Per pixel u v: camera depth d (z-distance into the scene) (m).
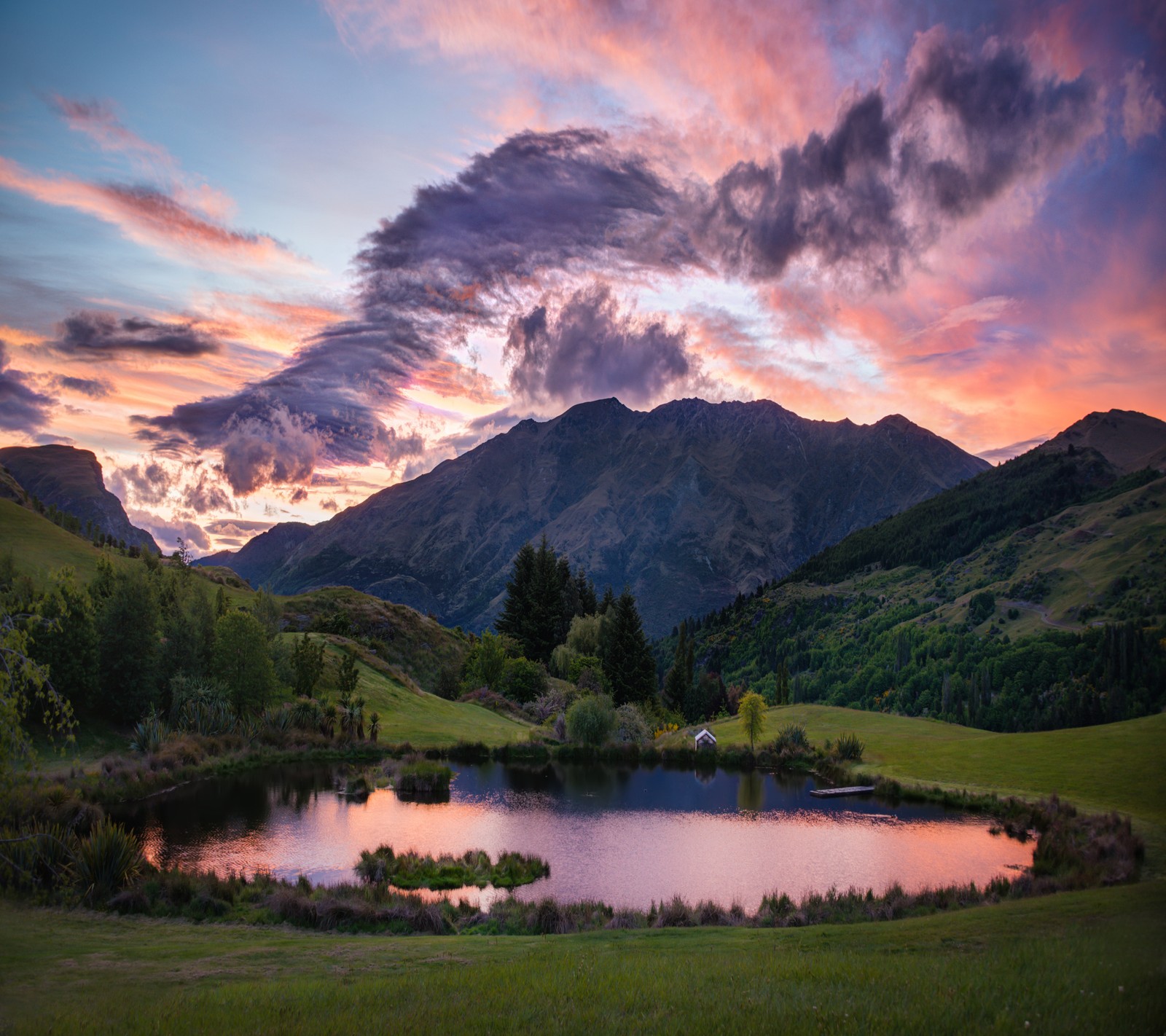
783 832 55.75
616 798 68.88
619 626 146.50
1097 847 41.91
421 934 28.56
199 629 83.19
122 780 56.28
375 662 117.50
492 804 63.75
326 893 32.41
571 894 39.31
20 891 29.58
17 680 22.25
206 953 22.31
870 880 43.03
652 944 23.72
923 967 16.92
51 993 17.45
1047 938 19.72
